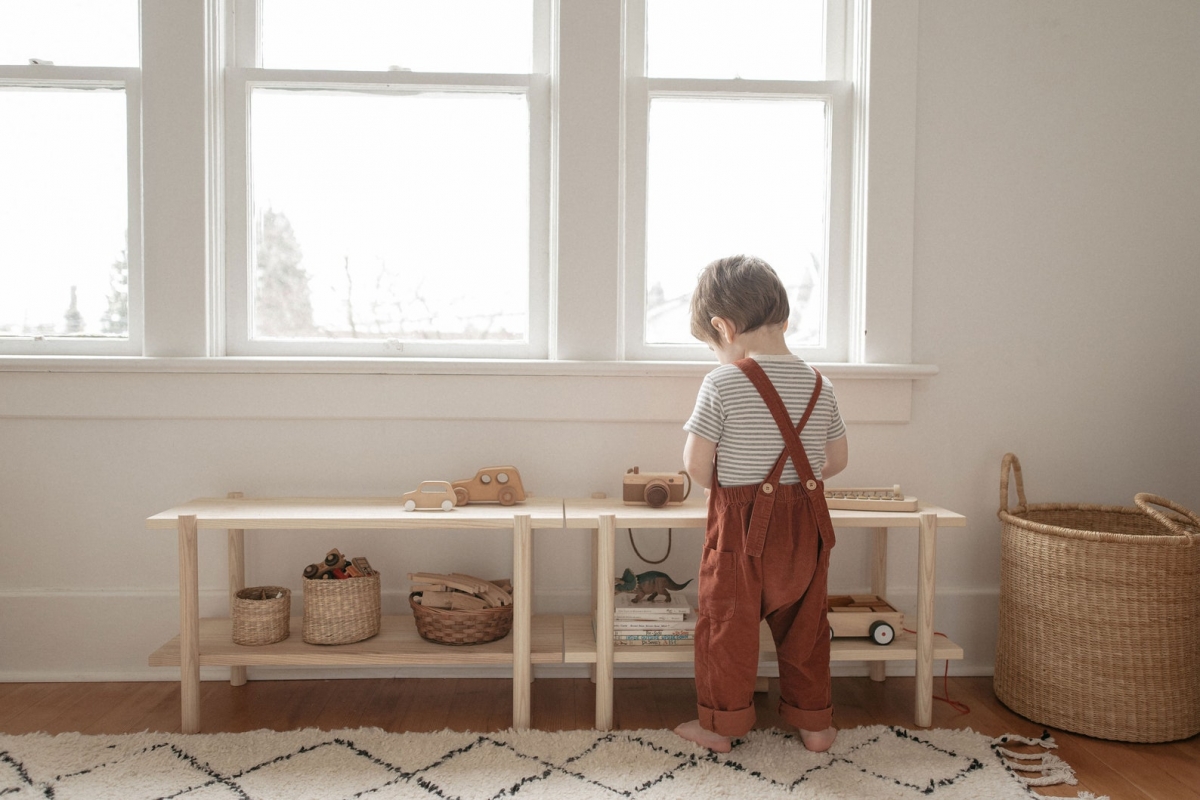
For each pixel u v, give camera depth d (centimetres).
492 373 204
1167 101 215
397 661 176
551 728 179
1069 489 217
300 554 209
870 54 208
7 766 156
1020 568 189
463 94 215
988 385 215
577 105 204
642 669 209
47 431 204
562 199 205
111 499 205
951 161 212
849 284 218
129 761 158
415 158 215
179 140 202
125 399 202
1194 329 217
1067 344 216
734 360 170
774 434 162
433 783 151
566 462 211
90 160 211
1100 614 175
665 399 208
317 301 215
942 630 216
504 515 175
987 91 212
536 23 215
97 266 212
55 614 205
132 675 206
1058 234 215
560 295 207
